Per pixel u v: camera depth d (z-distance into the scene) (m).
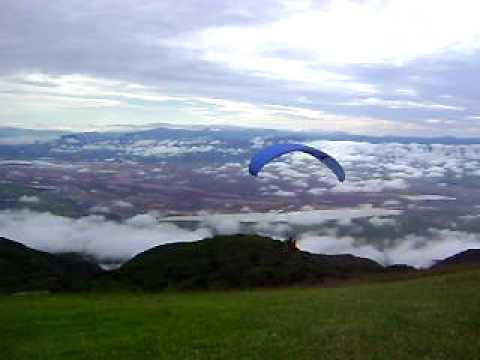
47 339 27.20
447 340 23.00
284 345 23.08
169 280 126.88
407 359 20.73
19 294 55.66
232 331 26.48
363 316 28.08
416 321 26.23
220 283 118.88
